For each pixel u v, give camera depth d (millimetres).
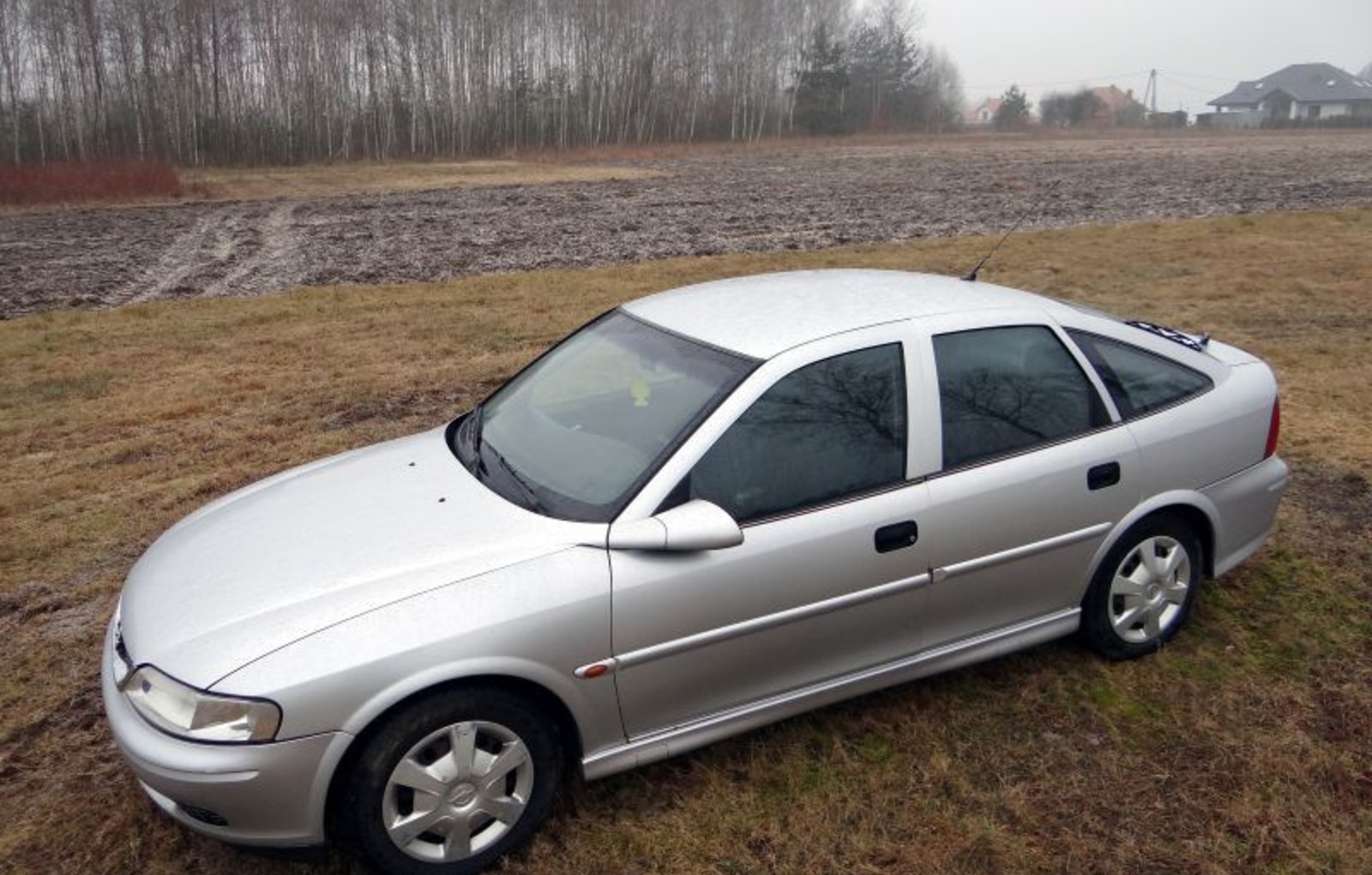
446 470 3697
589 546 3078
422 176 39969
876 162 43031
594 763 3146
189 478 6527
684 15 72188
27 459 7016
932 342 3623
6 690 4113
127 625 3154
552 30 69312
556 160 51250
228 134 56219
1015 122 98250
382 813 2869
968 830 3152
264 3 57906
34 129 51844
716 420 3270
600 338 4109
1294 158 38969
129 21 54594
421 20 63719
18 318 12461
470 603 2910
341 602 2910
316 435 7348
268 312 11914
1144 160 39875
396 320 11336
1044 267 13742
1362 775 3354
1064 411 3779
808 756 3527
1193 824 3172
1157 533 3977
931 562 3479
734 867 3043
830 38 82062
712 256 15906
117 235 21672
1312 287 11617
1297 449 6293
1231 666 4008
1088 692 3848
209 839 3123
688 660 3178
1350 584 4590
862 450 3410
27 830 3287
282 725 2699
